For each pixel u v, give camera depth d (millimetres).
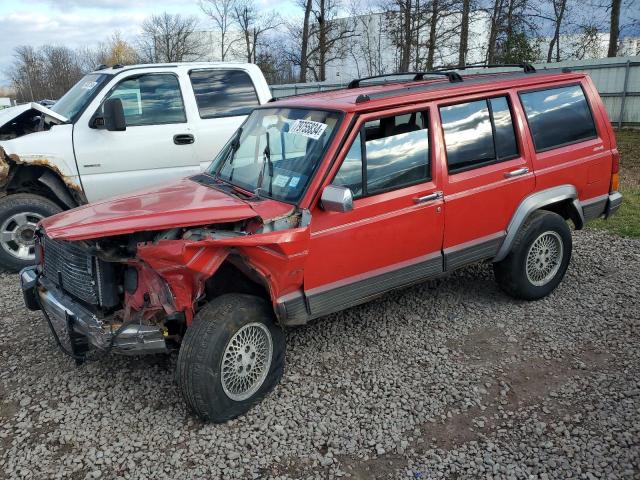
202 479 3018
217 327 3285
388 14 28547
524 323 4715
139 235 3377
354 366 4129
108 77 6566
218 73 7051
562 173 4871
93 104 6398
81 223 3271
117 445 3287
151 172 6645
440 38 27047
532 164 4688
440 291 5438
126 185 6543
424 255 4273
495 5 25109
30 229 6238
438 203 4180
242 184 4062
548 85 4895
